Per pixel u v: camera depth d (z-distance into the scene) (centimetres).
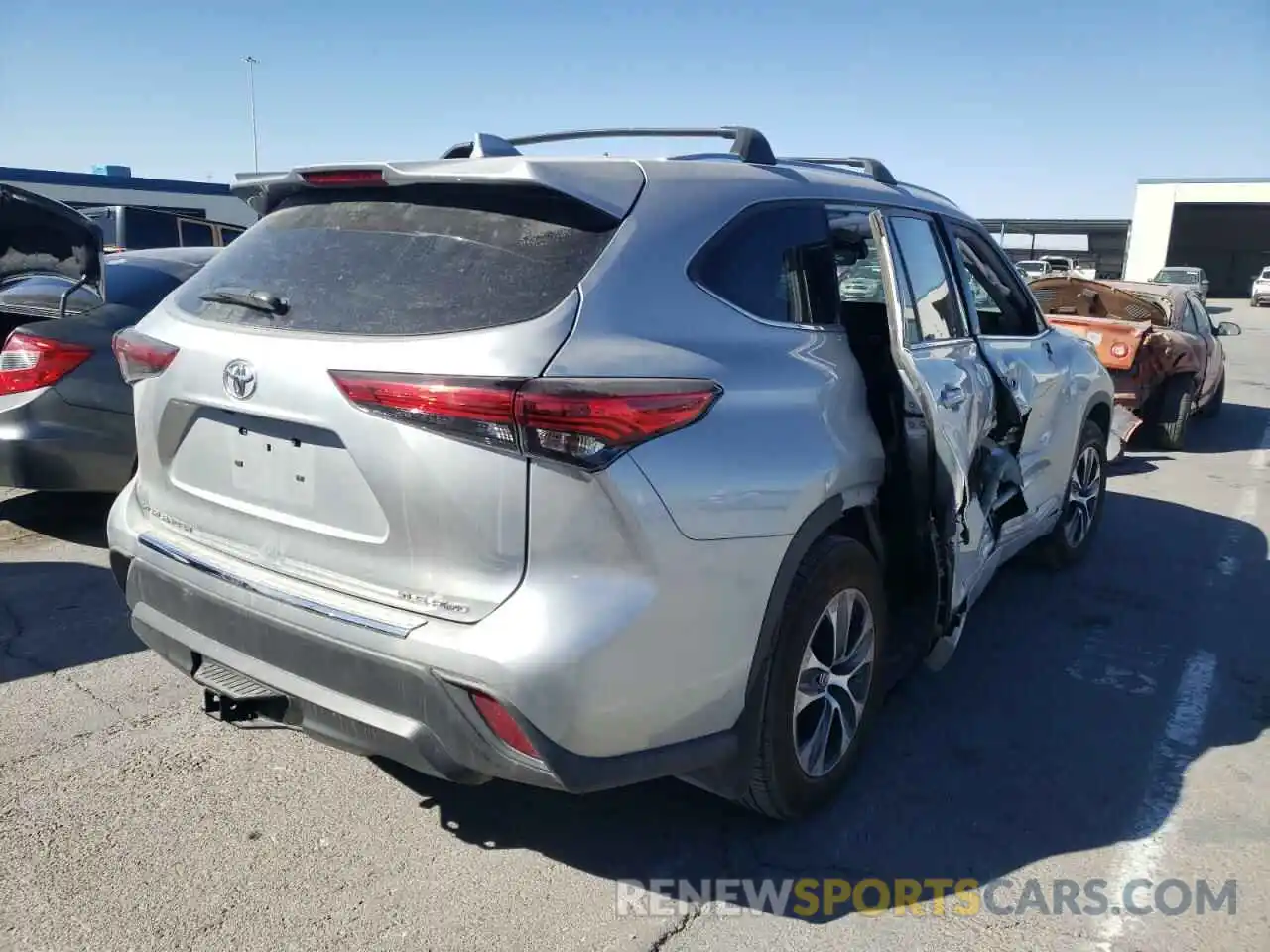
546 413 219
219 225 1500
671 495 235
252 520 265
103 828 294
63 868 275
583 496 225
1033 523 475
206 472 278
